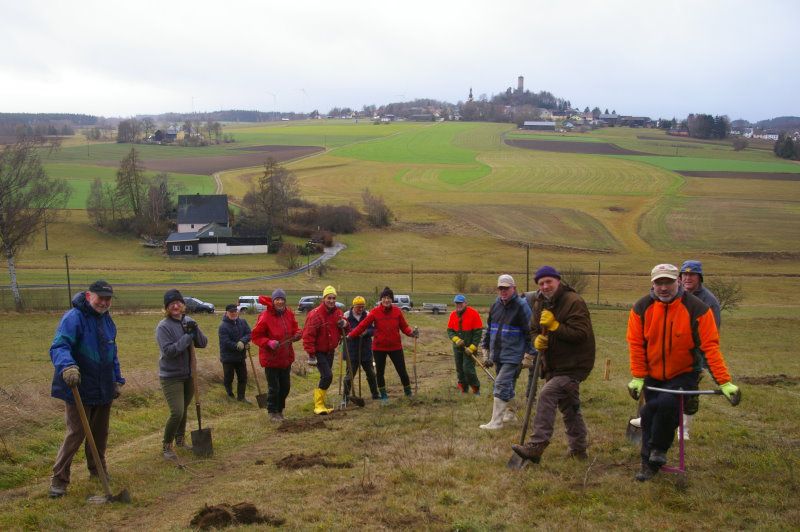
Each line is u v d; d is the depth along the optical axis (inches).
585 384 610.5
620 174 6245.1
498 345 418.0
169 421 382.9
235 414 559.8
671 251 3846.0
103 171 6141.7
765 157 7524.6
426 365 936.3
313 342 505.0
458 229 4382.4
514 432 396.2
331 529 255.3
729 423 410.9
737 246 3887.8
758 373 738.2
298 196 4963.1
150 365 1002.1
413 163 7022.6
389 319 554.3
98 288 322.7
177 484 336.5
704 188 5561.0
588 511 258.1
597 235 4215.1
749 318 1947.6
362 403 526.6
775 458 316.2
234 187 5610.2
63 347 310.5
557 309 319.0
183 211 4286.4
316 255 3782.0
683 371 288.8
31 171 2549.2
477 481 303.1
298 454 374.0
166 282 3026.6
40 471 369.7
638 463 317.1
